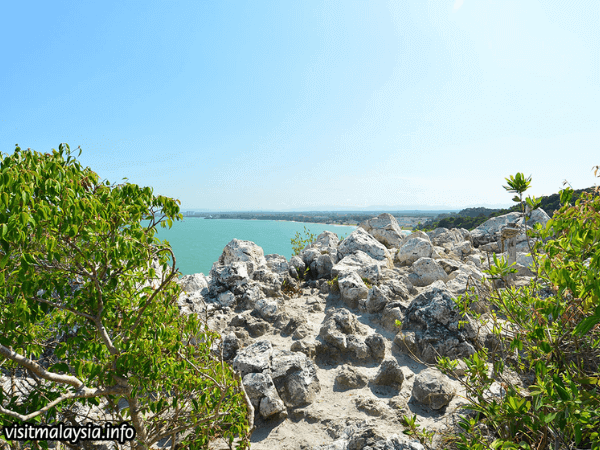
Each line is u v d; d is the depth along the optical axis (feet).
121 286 12.11
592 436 7.78
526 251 41.78
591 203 9.33
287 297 33.83
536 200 11.73
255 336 26.07
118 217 10.28
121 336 11.68
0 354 8.86
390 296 29.58
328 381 20.04
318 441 15.30
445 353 21.38
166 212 11.68
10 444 10.21
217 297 32.58
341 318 24.94
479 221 139.95
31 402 10.09
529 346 10.77
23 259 7.88
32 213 7.97
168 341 11.71
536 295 12.35
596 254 7.03
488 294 13.73
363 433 13.71
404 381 19.72
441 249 47.85
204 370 12.71
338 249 44.42
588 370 10.53
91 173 9.93
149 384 11.87
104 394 10.77
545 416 7.47
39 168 8.48
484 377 11.39
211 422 12.80
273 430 16.29
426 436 12.82
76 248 9.87
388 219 57.47
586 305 8.28
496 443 8.32
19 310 8.80
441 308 23.11
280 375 18.48
